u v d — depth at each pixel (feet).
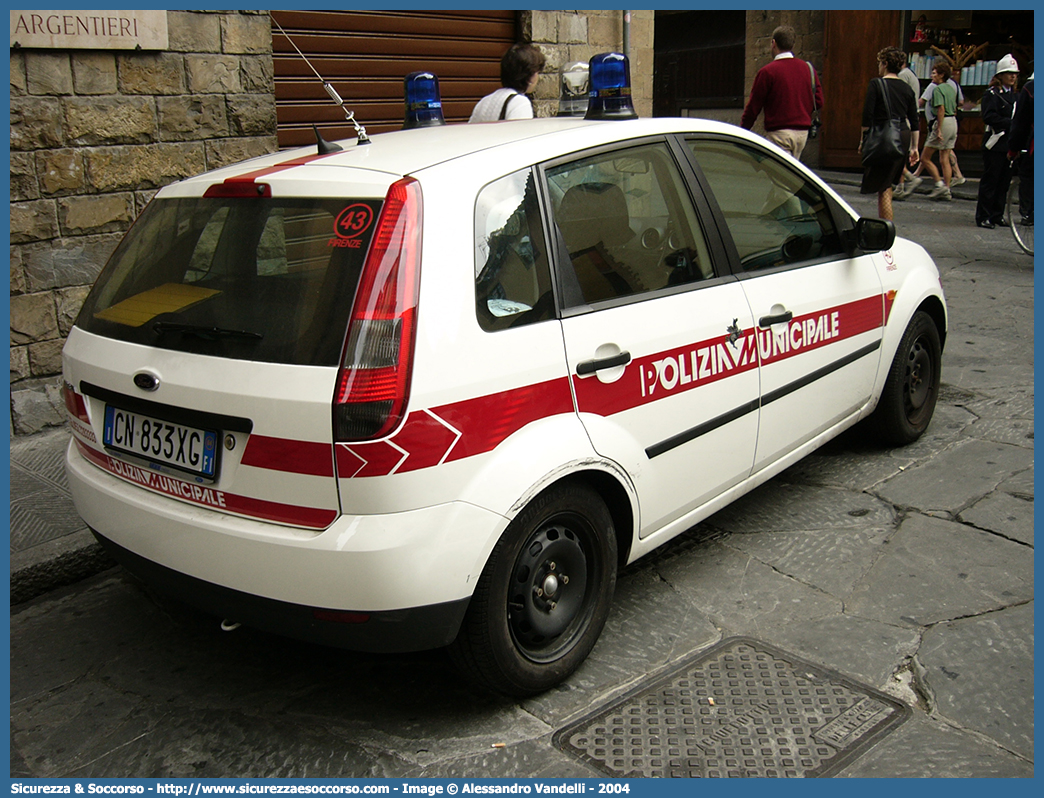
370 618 7.60
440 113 13.04
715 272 10.66
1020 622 10.01
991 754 8.07
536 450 8.29
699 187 10.76
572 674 9.41
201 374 8.04
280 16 20.66
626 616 10.46
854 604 10.53
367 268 7.58
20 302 15.83
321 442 7.41
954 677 9.13
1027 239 31.27
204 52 17.98
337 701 9.21
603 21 28.30
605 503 9.50
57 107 15.92
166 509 8.39
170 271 8.90
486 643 8.28
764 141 12.08
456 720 8.81
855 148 51.16
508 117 18.37
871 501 13.14
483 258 8.21
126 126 16.94
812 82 30.96
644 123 10.42
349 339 7.43
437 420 7.59
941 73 40.04
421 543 7.54
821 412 12.51
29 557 11.60
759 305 11.05
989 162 33.09
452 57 25.02
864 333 13.21
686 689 9.10
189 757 8.43
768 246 11.61
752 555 11.77
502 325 8.20
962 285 25.50
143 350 8.57
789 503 13.21
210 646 10.34
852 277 12.94
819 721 8.57
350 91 22.52
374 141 9.90
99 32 16.12
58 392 16.43
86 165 16.44
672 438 9.86
